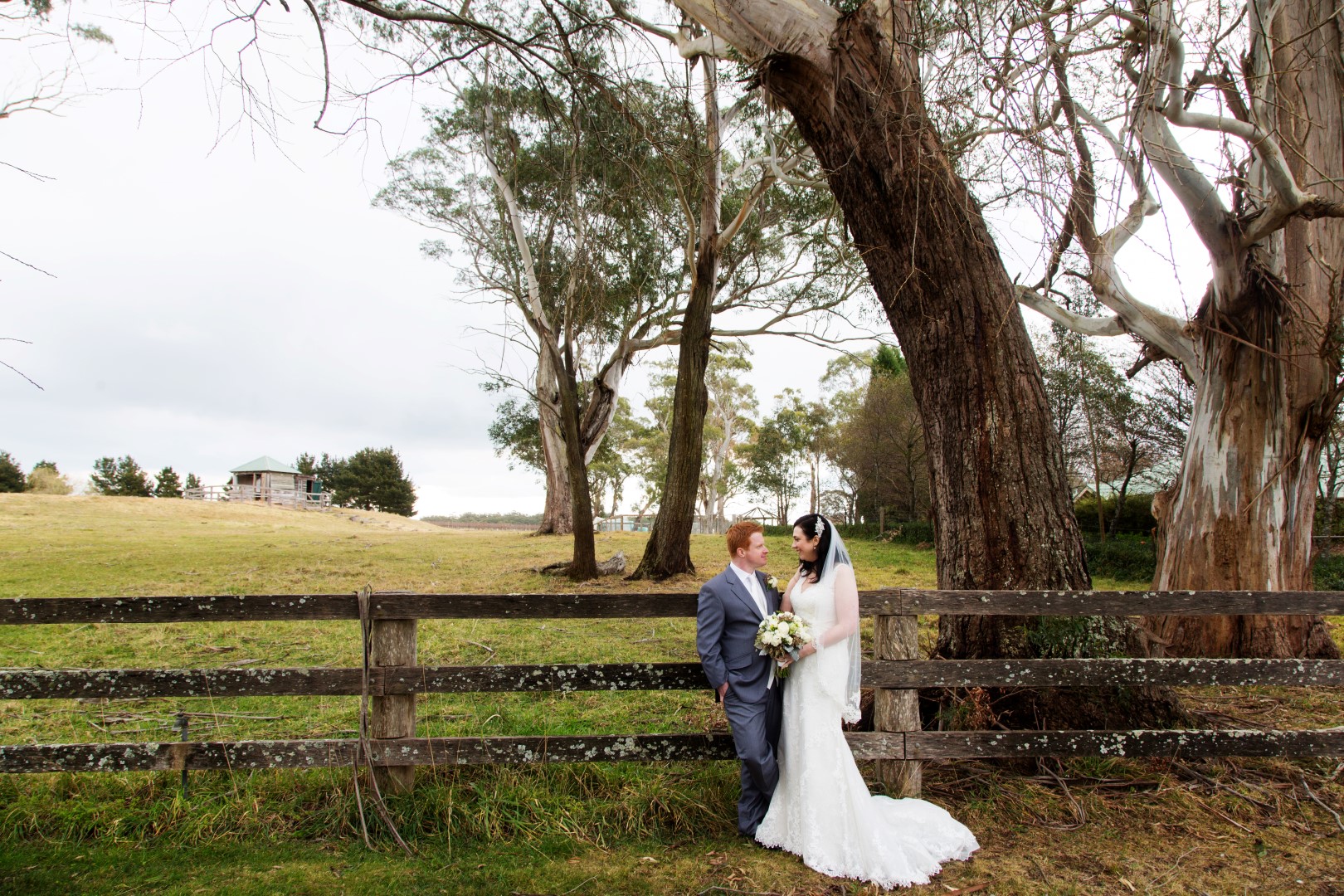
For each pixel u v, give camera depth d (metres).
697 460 16.42
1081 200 4.75
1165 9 5.29
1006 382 4.93
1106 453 23.36
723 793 4.15
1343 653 9.22
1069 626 4.83
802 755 3.62
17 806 3.88
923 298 5.04
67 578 15.62
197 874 3.42
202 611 3.91
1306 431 8.87
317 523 43.53
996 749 4.13
